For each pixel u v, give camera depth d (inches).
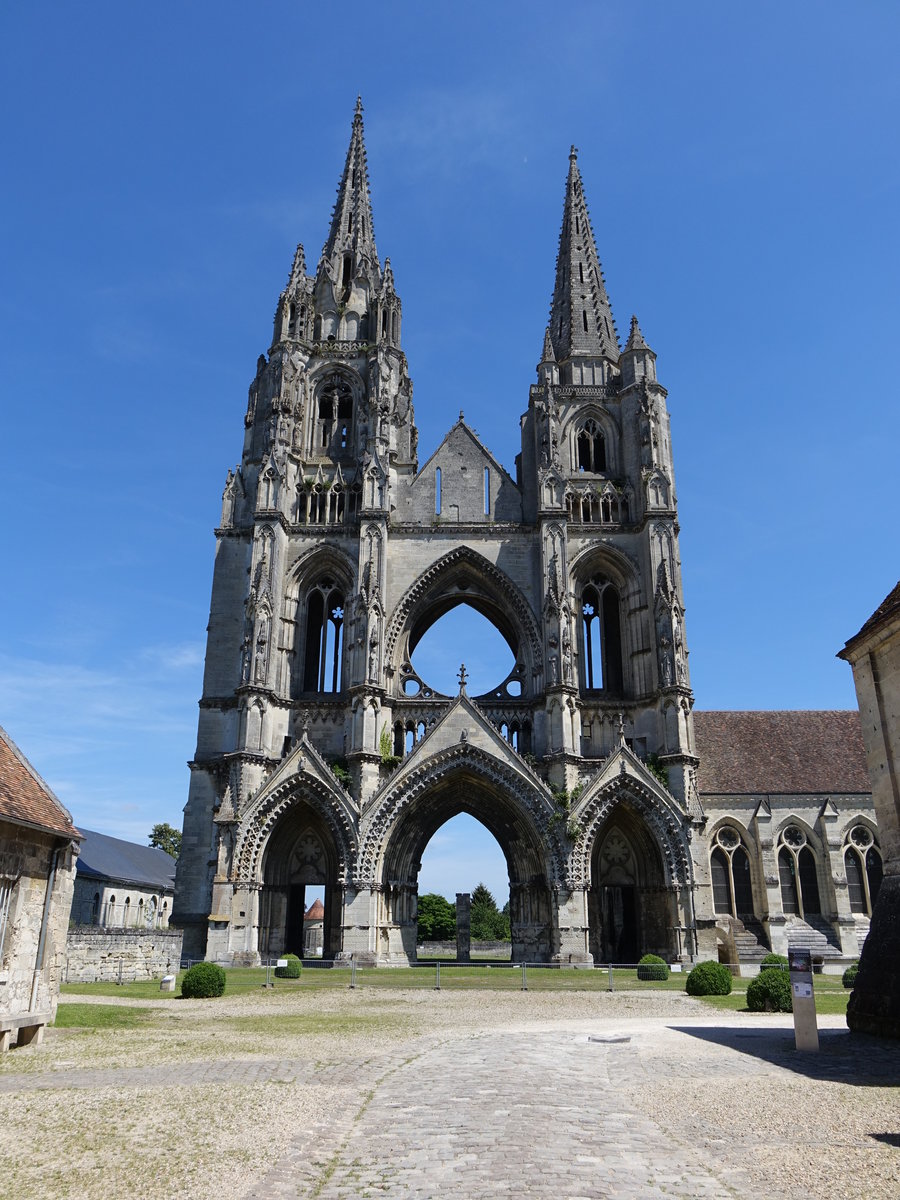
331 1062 922.7
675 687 2689.5
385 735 2760.8
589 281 3518.7
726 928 2566.4
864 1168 539.5
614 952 2716.5
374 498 2938.0
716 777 3058.6
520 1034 1154.7
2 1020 981.2
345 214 3720.5
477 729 2642.7
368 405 3129.9
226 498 3115.2
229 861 2518.5
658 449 3031.5
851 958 2706.7
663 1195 490.3
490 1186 503.8
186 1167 547.5
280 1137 616.4
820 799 2977.4
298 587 3006.9
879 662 1336.1
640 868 2719.0
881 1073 853.8
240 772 2618.1
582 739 2815.0
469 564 3019.2
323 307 3474.4
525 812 2571.4
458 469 3161.9
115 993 1727.4
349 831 2544.3
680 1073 859.4
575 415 3206.2
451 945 4183.1
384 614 2851.9
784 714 3324.3
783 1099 735.1
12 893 1039.6
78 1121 659.4
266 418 3230.8
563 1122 655.1
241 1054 976.9
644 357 3181.6
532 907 2623.0
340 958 2447.1
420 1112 689.6
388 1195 491.5
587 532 2999.5
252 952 2475.4
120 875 4030.5
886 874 1254.9
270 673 2765.7
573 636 2792.8
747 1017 1375.5
